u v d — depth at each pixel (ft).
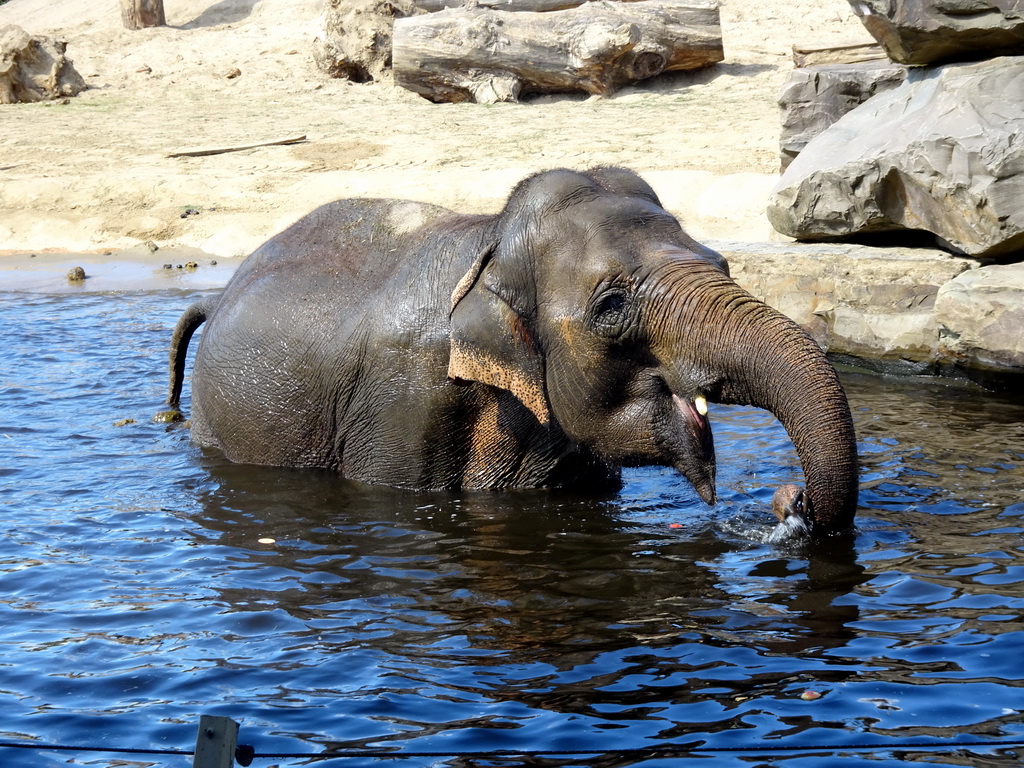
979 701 21.88
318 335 37.63
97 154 100.07
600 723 21.74
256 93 122.83
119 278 75.82
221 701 23.20
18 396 49.32
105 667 24.90
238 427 39.47
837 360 51.44
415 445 35.78
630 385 30.55
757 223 71.15
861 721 21.36
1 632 26.78
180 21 151.94
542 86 112.68
